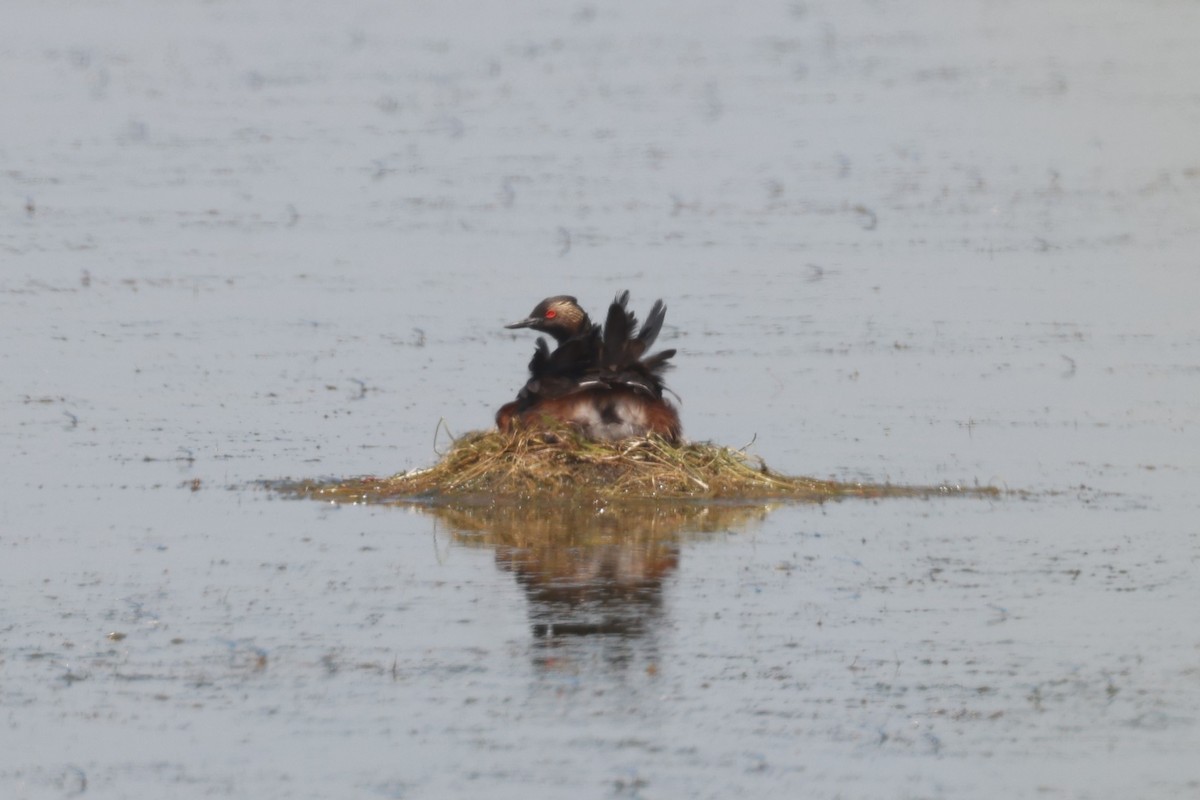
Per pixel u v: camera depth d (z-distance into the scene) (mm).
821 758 12773
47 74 52875
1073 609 15828
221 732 13180
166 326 28203
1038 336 27922
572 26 63719
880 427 23000
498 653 14688
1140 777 12477
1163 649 14805
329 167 40906
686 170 40906
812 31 62562
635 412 20359
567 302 21359
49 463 21109
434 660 14508
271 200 37531
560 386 20359
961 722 13352
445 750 12859
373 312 29203
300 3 68750
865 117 47438
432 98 49625
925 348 27172
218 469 20891
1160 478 20594
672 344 27344
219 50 57656
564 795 12180
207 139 44031
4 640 14984
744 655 14609
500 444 20297
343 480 20453
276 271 31812
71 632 15195
